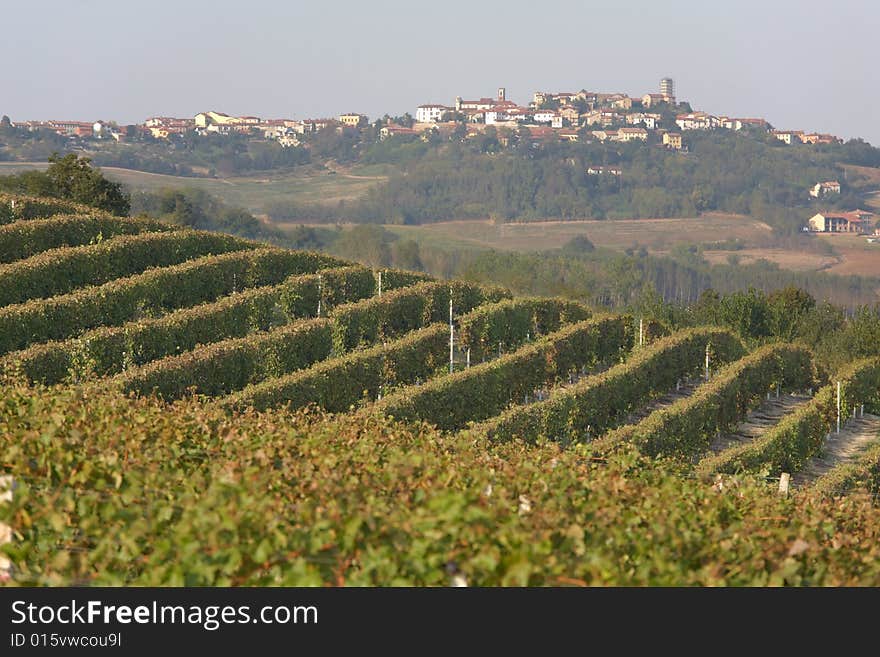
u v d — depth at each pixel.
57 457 32.91
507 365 102.88
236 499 27.48
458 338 121.06
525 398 107.00
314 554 25.59
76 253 112.31
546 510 29.64
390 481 33.09
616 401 106.31
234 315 106.38
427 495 30.36
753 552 30.28
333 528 26.41
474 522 26.06
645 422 92.75
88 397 52.59
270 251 131.12
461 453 45.06
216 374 87.56
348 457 38.78
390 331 121.94
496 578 25.09
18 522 27.28
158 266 124.88
